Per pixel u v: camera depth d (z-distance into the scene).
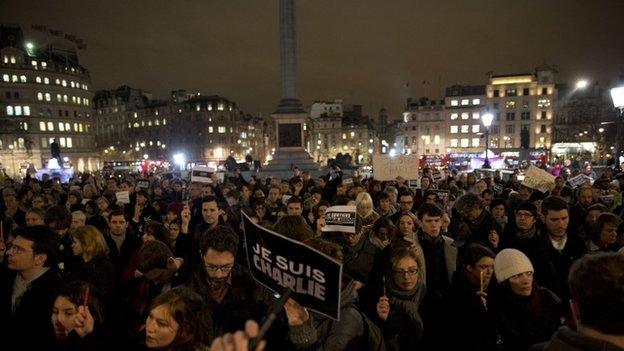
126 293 4.19
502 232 6.81
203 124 114.69
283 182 12.90
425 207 5.93
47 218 6.59
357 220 5.70
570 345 1.99
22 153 87.81
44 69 92.62
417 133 100.19
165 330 3.03
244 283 4.02
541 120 89.94
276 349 3.26
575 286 2.06
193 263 5.57
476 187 12.31
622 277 1.91
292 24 32.31
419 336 4.21
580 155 75.56
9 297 4.81
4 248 5.06
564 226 5.31
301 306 2.84
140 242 6.57
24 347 4.02
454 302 4.29
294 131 32.41
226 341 1.72
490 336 3.93
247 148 129.50
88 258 4.93
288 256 2.79
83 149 100.19
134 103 132.50
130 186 14.22
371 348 3.48
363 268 5.13
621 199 9.95
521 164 37.47
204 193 11.68
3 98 87.94
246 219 3.11
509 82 92.31
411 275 4.29
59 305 3.30
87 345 3.27
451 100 97.12
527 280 3.79
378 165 12.91
